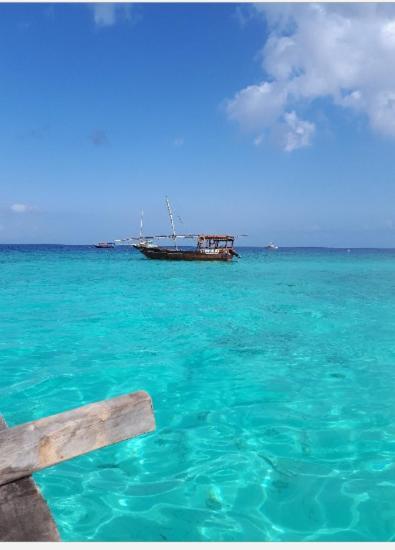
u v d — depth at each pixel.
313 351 10.38
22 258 65.62
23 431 2.16
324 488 4.65
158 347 10.62
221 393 7.58
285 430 6.11
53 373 8.62
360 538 3.87
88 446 2.26
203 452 5.46
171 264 47.50
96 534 3.93
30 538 2.03
